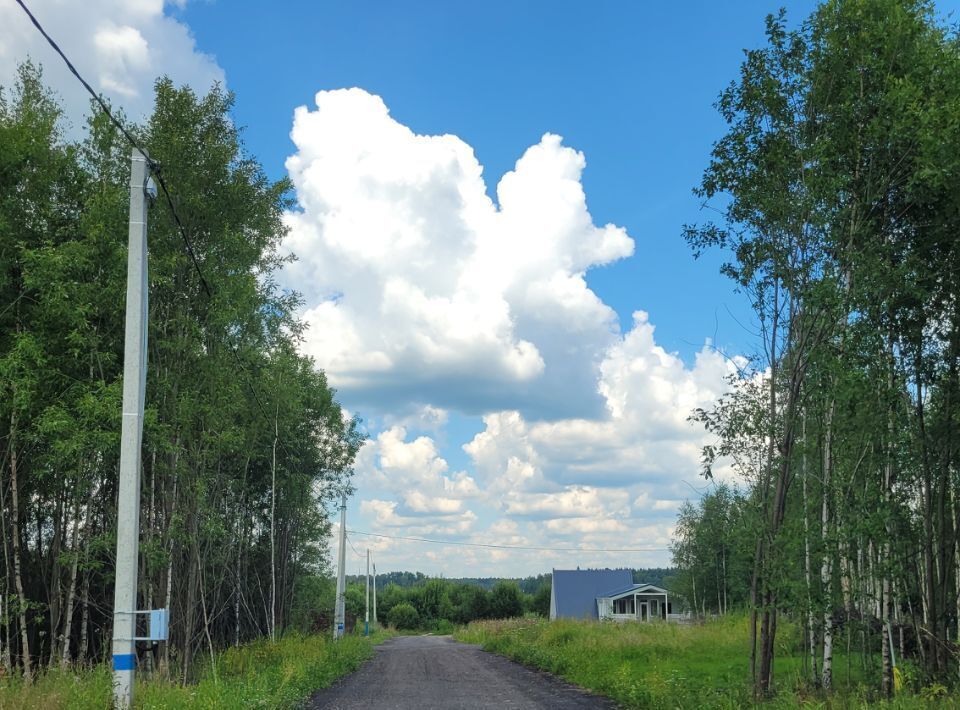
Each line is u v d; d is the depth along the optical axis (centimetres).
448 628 8944
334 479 3519
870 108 1293
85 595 1720
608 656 2347
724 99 1409
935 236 1306
